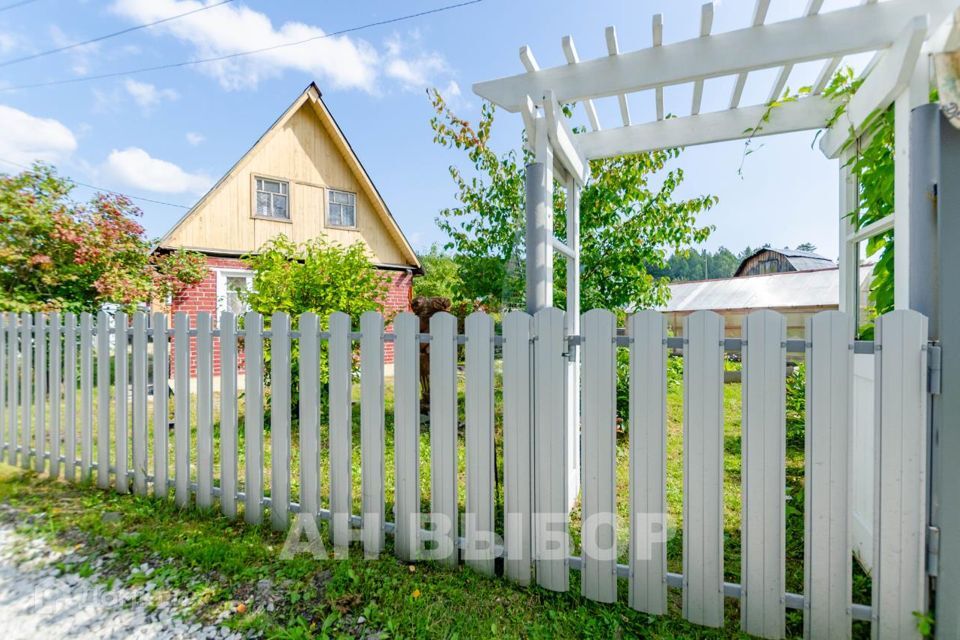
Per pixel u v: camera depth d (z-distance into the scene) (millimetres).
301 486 2236
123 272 5508
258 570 1902
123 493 2758
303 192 9727
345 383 2119
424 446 3793
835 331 1467
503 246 4836
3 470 3121
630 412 1704
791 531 2273
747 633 1589
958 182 1369
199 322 2502
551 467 1818
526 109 2203
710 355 1592
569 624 1611
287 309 4273
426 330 4781
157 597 1747
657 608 1685
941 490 1384
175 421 2562
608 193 4254
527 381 1841
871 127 2168
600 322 1729
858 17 1728
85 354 2914
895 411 1423
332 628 1571
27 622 1606
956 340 1364
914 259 1458
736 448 3830
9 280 4844
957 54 1203
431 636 1535
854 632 1567
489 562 1915
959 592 1371
